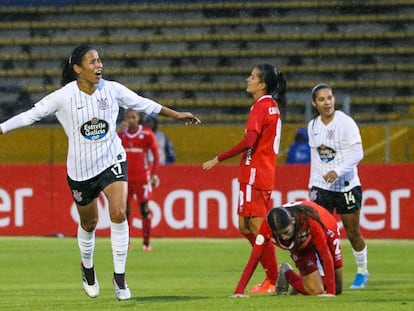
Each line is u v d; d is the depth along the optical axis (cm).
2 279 3578
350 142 3114
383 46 7481
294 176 5191
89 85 2431
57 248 4809
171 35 7675
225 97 7262
